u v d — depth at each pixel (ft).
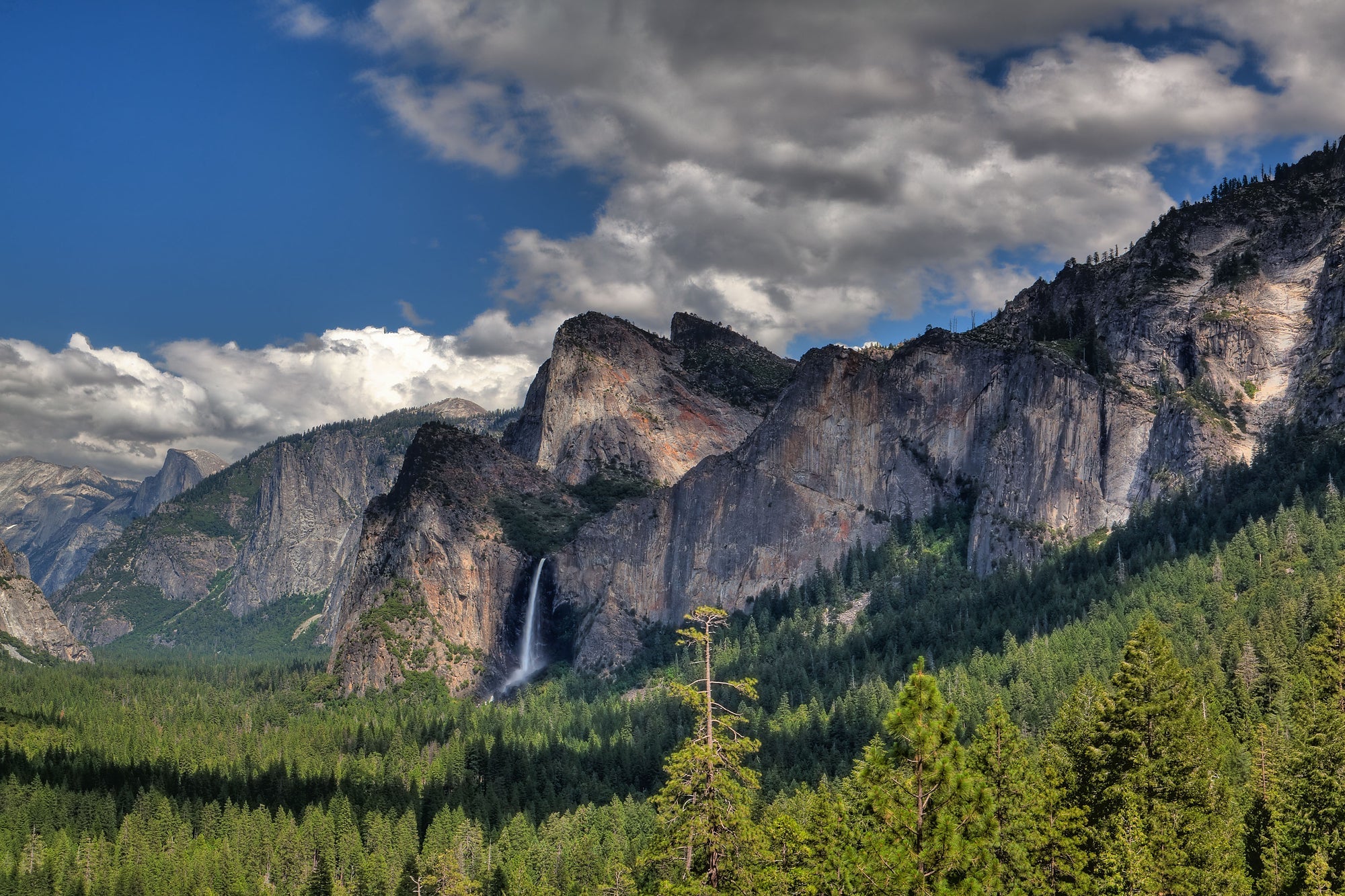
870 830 296.10
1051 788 348.79
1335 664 443.32
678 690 280.31
